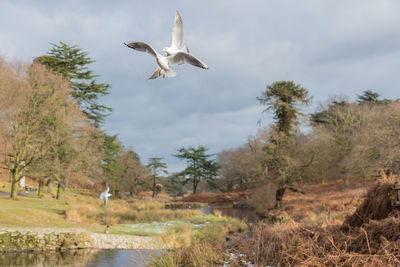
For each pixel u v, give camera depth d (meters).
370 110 56.19
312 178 47.28
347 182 49.97
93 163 46.62
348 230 11.12
